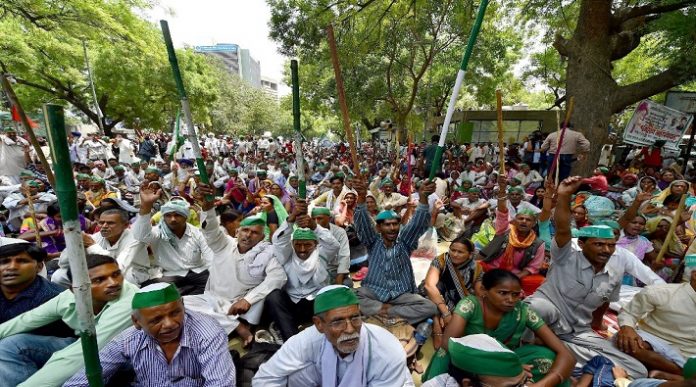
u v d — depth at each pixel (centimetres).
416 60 1761
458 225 704
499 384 205
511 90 2519
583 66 865
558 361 248
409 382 238
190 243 413
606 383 266
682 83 845
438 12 1125
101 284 248
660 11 832
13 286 265
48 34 1195
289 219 361
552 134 796
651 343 292
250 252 376
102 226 374
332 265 416
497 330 262
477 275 353
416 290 382
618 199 747
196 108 2588
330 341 210
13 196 615
